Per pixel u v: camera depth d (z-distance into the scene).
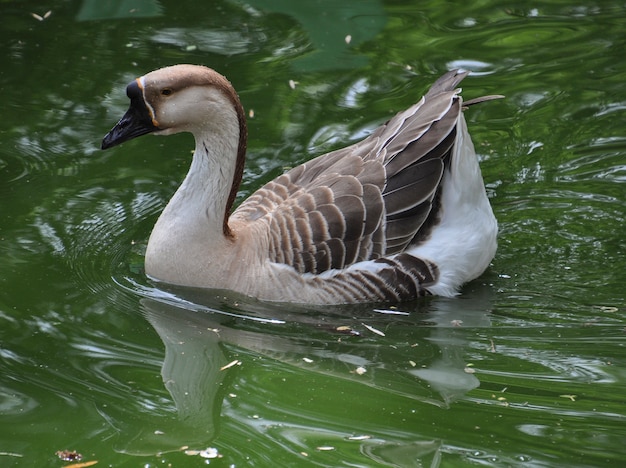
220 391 10.00
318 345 11.01
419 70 16.98
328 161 12.69
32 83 16.27
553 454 8.92
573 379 10.23
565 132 15.30
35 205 13.35
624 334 11.11
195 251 11.86
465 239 12.24
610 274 12.38
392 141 12.33
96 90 16.06
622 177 14.30
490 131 15.40
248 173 14.05
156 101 11.51
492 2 19.75
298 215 11.81
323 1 19.67
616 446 9.08
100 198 13.62
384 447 9.04
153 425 9.35
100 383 10.01
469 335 11.20
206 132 11.64
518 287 12.23
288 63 17.11
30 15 18.70
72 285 11.84
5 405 9.51
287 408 9.71
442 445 9.08
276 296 11.74
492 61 17.36
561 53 17.56
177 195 12.02
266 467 8.72
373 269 11.76
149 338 10.97
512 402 9.82
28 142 14.77
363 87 16.42
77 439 9.04
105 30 18.14
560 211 13.66
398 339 11.15
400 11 19.33
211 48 17.52
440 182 12.17
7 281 11.78
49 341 10.72
